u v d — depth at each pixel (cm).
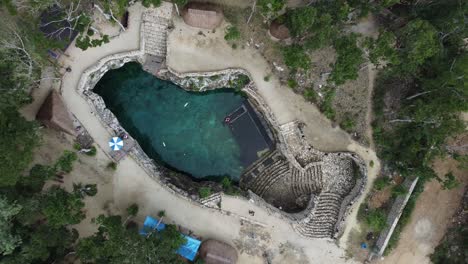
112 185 4984
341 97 5297
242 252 5156
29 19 4422
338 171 5556
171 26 4947
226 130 5644
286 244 5228
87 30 4738
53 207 4109
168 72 5156
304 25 4369
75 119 4897
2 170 3812
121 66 5216
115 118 5134
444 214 5575
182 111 5559
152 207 5041
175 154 5588
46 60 4538
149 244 4200
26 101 4616
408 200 5369
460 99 4491
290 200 5638
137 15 4903
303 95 5247
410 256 5512
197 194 5144
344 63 4397
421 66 4922
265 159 5659
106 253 4038
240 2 5006
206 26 4897
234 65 5097
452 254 5541
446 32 4519
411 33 4338
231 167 5666
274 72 5166
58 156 4862
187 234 5053
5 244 3881
